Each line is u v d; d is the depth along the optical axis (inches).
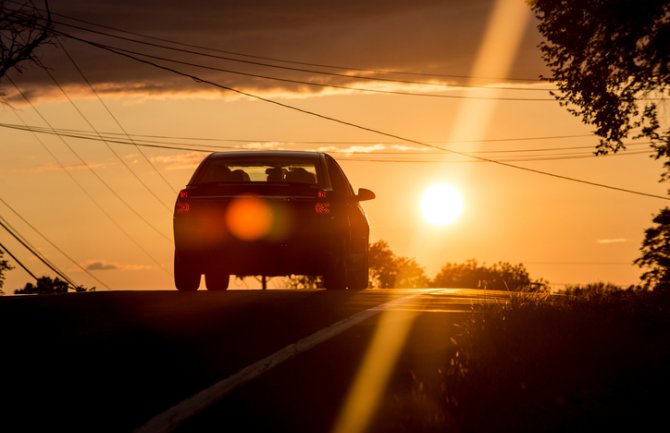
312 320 845.2
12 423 482.6
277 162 1215.6
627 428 480.4
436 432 465.4
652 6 1496.1
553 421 489.7
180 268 1208.2
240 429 473.7
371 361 641.0
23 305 992.2
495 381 552.4
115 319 856.3
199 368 616.1
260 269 1243.8
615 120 1653.5
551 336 693.9
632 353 668.7
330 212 1170.6
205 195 1171.3
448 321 842.2
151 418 489.7
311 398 535.8
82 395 542.3
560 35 1589.6
